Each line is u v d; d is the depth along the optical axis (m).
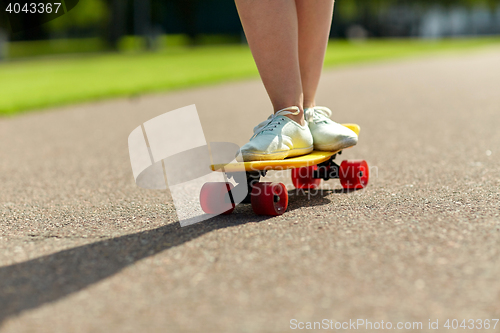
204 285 1.30
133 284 1.33
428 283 1.26
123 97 7.49
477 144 3.41
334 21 39.16
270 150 1.89
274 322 1.12
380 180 2.49
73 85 8.70
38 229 1.88
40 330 1.12
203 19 38.81
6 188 2.67
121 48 25.19
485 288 1.22
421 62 13.98
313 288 1.26
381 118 5.02
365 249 1.49
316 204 2.05
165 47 26.78
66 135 4.55
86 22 34.12
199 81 9.45
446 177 2.48
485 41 32.09
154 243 1.64
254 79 10.27
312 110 2.18
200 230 1.75
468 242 1.50
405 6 39.53
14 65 14.87
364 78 9.88
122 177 2.85
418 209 1.90
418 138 3.79
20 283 1.36
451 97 6.53
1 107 6.14
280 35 1.96
